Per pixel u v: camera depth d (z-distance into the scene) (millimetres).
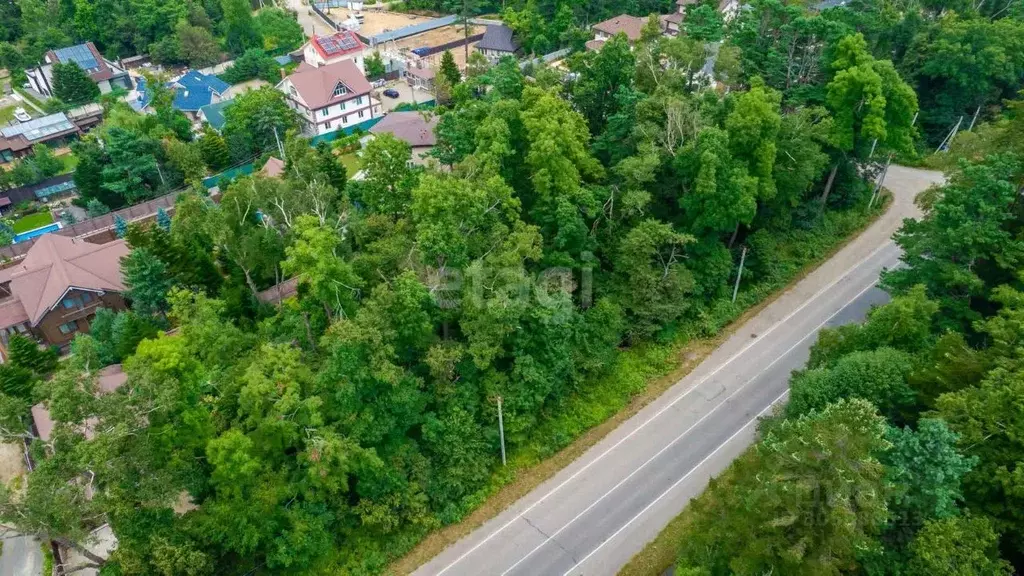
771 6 65938
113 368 49875
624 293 52312
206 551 36062
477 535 40281
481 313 42406
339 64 100812
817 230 61219
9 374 49438
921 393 35219
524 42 122250
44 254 62875
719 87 66875
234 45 134750
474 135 55031
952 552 26906
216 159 89000
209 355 42219
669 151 53531
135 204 82312
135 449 32688
